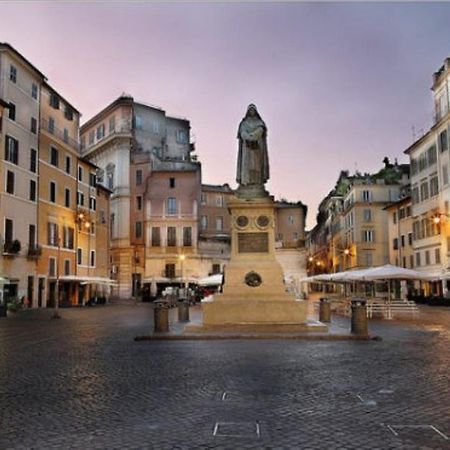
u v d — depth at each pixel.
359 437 6.02
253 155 18.72
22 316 33.62
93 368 11.12
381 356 12.52
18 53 42.72
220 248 72.19
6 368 11.26
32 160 45.44
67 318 31.56
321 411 7.21
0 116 40.38
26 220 44.09
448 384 9.08
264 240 18.20
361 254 72.81
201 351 13.46
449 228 49.56
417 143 57.06
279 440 5.92
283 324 17.19
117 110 71.62
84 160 56.09
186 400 7.94
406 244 62.53
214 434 6.16
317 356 12.45
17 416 7.10
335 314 33.41
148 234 68.81
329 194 102.50
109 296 63.12
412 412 7.14
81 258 55.38
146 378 9.81
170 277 67.50
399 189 74.00
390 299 32.28
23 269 43.28
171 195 69.56
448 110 49.69
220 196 79.75
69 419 6.92
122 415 7.10
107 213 63.59
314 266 122.12
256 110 19.20
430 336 17.84
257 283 17.91
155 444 5.82
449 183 49.34
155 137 75.56
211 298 18.58
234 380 9.48
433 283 53.25
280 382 9.27
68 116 53.62
